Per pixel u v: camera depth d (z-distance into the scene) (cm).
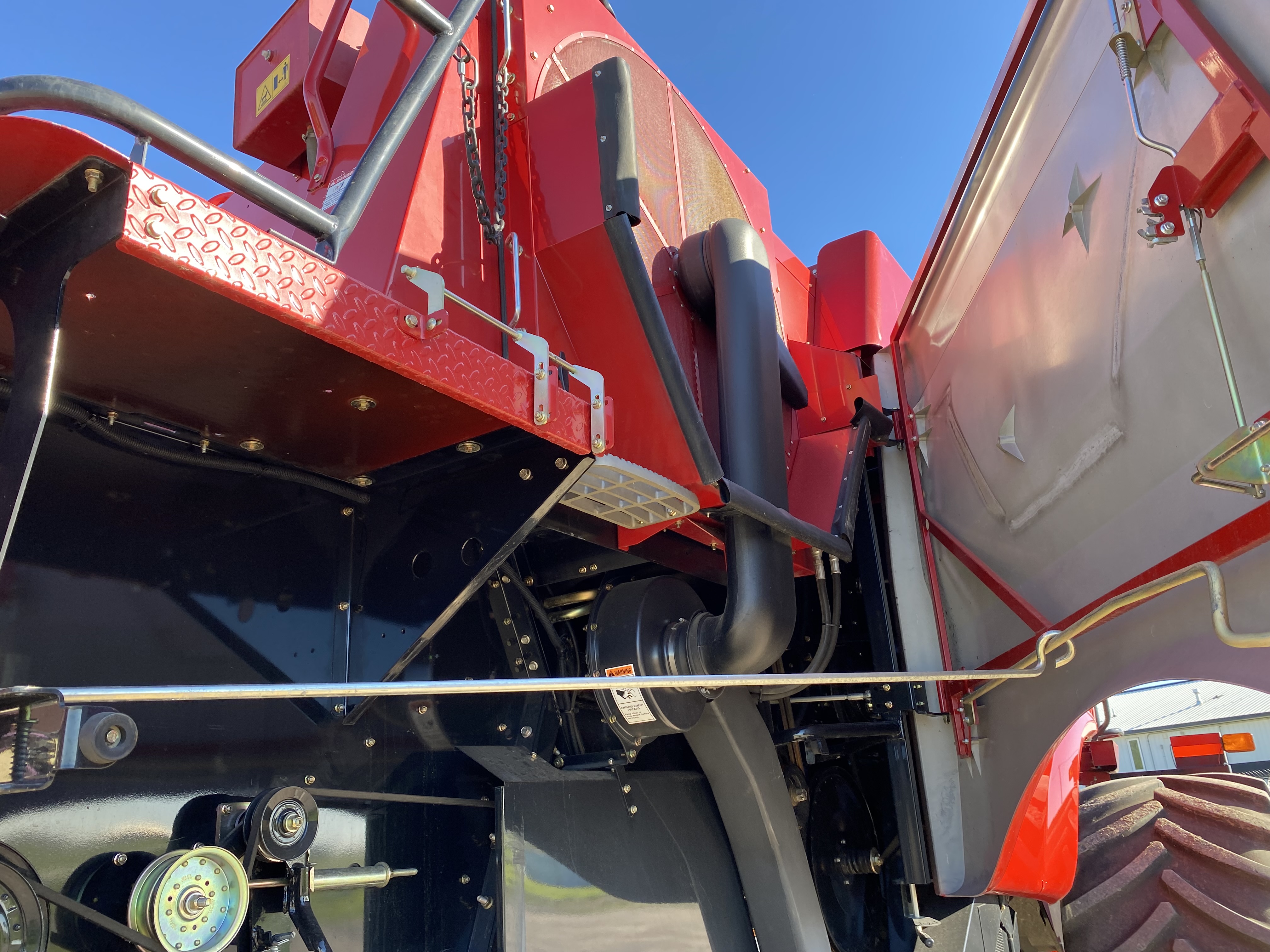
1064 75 166
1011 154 192
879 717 240
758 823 197
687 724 176
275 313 89
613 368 162
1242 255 113
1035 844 217
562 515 169
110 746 83
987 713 218
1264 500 114
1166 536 140
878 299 287
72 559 114
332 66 197
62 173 81
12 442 80
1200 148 112
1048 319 178
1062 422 173
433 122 146
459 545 141
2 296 88
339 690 88
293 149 217
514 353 149
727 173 254
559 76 179
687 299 207
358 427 128
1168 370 135
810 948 191
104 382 111
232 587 132
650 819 187
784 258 289
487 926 145
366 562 151
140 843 111
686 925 179
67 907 97
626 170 153
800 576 237
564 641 202
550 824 160
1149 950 254
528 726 180
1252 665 116
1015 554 200
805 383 264
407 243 136
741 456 178
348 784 140
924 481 257
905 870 228
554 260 161
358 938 133
